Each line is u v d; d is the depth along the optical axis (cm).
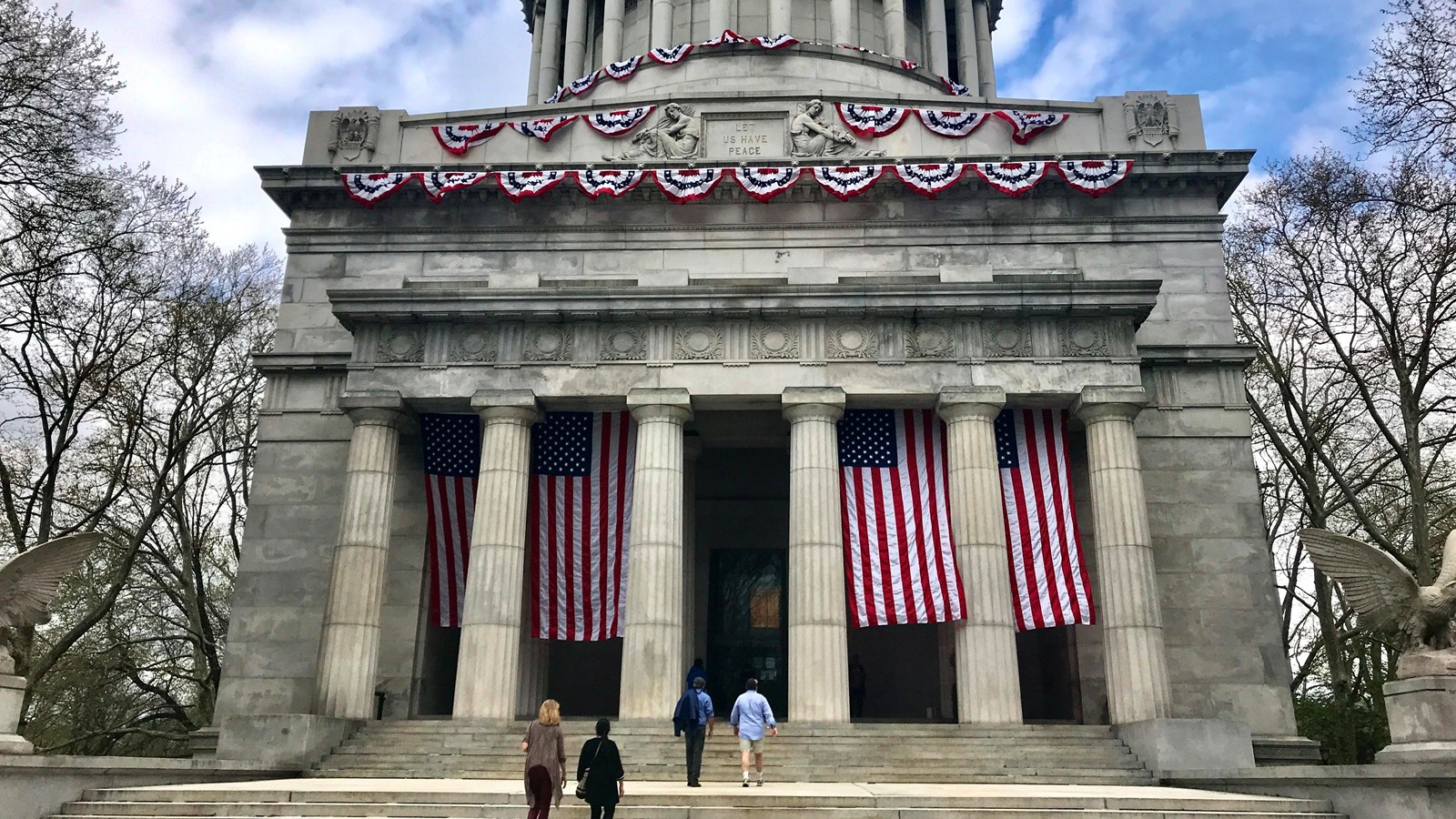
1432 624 1945
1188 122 4369
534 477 3672
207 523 5422
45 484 4494
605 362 3647
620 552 3594
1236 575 3678
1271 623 3622
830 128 4419
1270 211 4466
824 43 5631
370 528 3509
